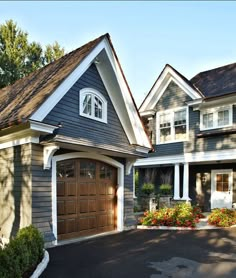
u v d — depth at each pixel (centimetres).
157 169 1798
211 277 514
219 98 1346
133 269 554
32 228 620
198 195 1630
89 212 875
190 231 947
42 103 682
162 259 621
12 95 956
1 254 443
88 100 890
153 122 1667
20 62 2175
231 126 1339
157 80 1625
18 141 740
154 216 1048
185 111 1526
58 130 759
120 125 1012
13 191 745
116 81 929
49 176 741
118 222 962
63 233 788
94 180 901
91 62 856
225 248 716
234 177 1490
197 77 1772
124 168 1007
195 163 1554
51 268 555
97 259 618
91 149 795
